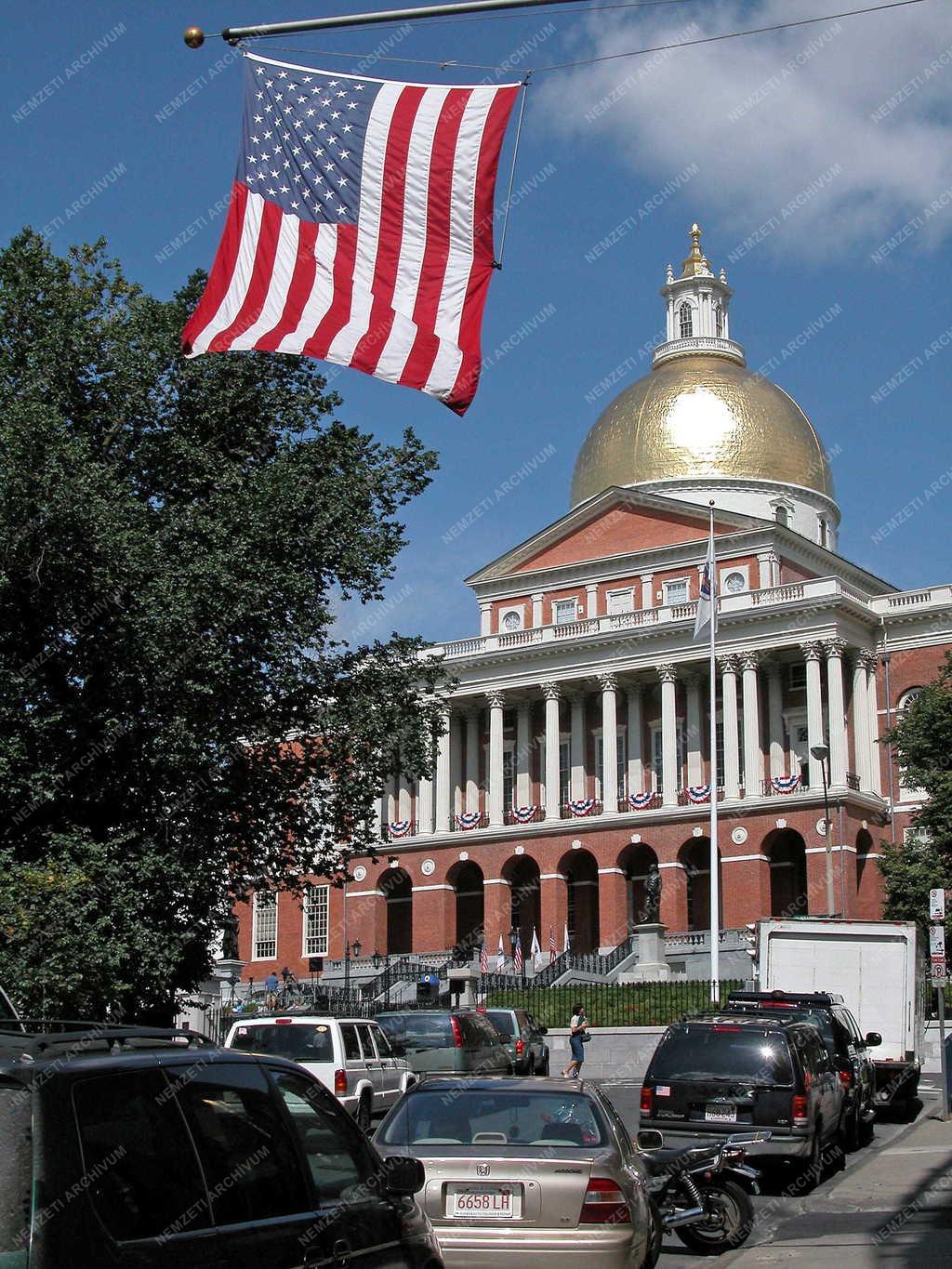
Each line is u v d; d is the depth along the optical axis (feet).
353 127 70.33
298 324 69.36
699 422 317.42
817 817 262.26
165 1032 31.65
